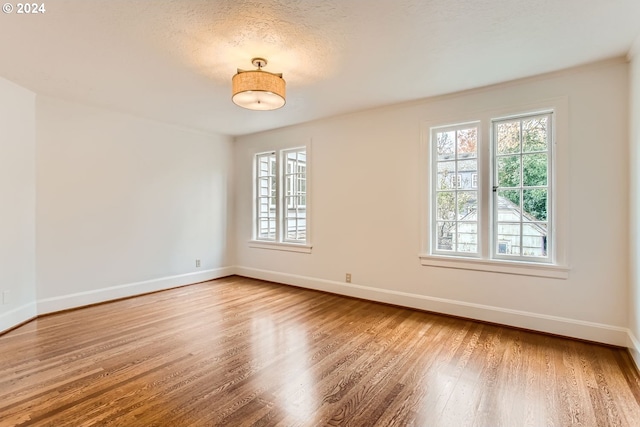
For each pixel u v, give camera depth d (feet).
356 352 8.48
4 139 9.86
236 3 6.20
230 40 7.59
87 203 12.43
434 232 11.81
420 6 6.31
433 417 5.89
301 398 6.43
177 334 9.64
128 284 13.69
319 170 14.52
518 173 10.23
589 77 8.96
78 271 12.19
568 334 9.30
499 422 5.76
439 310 11.45
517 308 10.07
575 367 7.66
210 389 6.72
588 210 9.02
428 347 8.78
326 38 7.50
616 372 7.42
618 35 7.39
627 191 8.53
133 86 10.40
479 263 10.65
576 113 9.13
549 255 9.75
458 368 7.65
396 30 7.17
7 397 6.38
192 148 16.17
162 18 6.68
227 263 17.92
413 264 12.04
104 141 12.89
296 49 8.02
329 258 14.30
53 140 11.50
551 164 9.68
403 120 12.19
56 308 11.57
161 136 14.88
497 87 10.30
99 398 6.38
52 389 6.68
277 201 16.34
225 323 10.59
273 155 16.72
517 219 10.27
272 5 6.27
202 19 6.73
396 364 7.84
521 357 8.18
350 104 12.25
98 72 9.32
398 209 12.36
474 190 11.02
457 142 11.34
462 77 9.73
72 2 6.09
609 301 8.80
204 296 13.87
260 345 8.89
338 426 5.63
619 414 5.95
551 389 6.77
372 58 8.50
